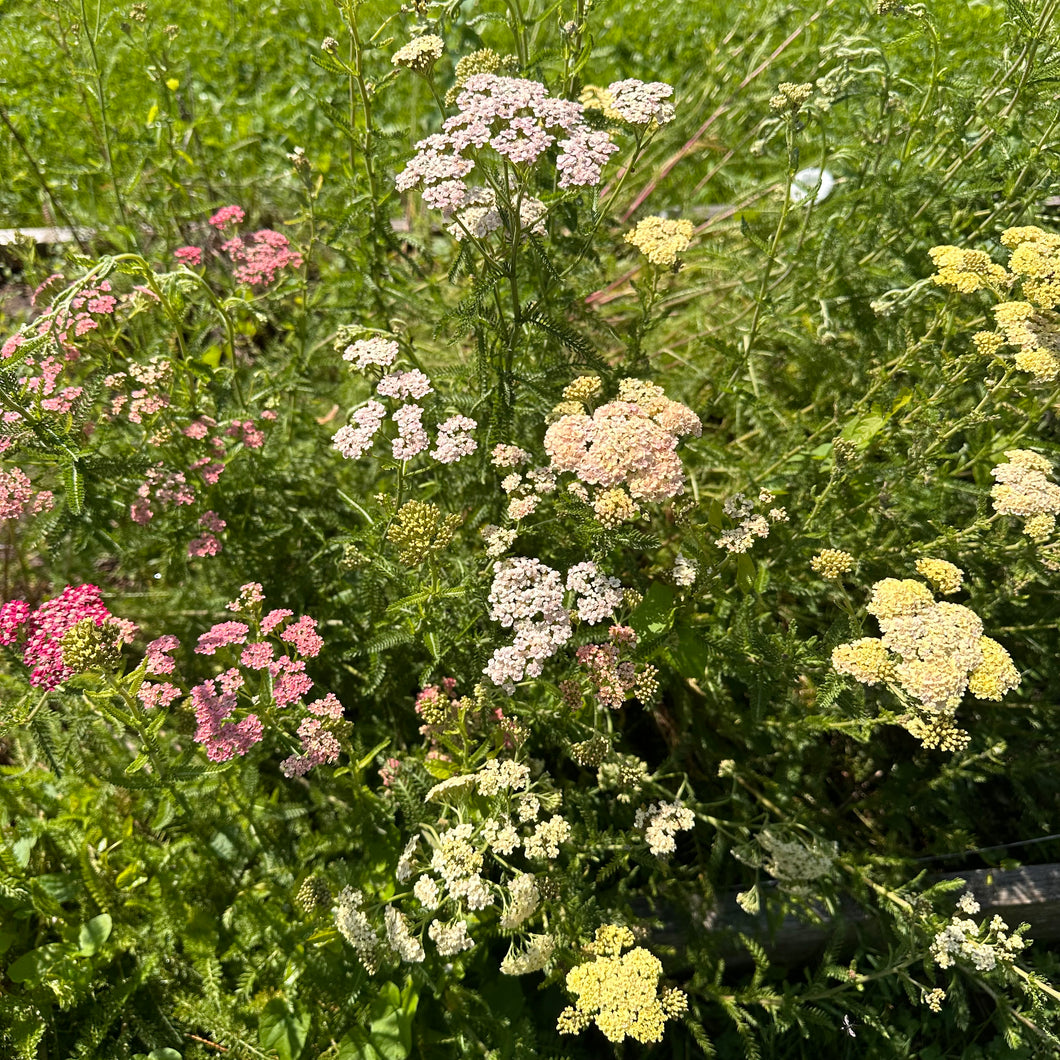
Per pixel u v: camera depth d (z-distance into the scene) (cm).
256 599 51
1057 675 58
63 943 52
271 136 94
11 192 79
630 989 45
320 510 64
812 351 64
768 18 78
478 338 54
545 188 56
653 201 87
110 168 68
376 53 81
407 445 51
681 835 61
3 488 51
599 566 56
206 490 58
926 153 65
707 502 61
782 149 68
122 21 71
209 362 60
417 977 52
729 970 60
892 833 58
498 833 47
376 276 63
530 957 47
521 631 48
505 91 50
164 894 54
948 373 54
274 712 49
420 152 51
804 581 60
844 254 62
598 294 78
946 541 55
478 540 60
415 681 61
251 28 104
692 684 62
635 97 53
